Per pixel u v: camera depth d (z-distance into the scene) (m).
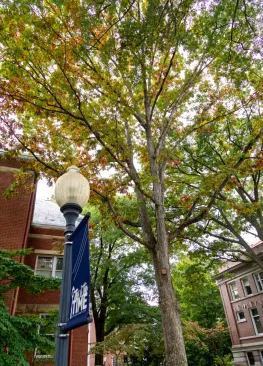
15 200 13.83
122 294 18.61
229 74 9.45
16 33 7.36
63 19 7.32
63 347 2.90
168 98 10.35
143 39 7.72
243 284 25.47
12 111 8.43
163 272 7.29
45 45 7.43
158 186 8.80
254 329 23.59
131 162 9.73
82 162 9.60
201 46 9.30
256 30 8.12
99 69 8.45
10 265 7.67
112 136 8.55
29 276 7.93
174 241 13.33
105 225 10.26
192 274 16.48
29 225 15.07
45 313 14.31
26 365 6.40
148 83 9.99
